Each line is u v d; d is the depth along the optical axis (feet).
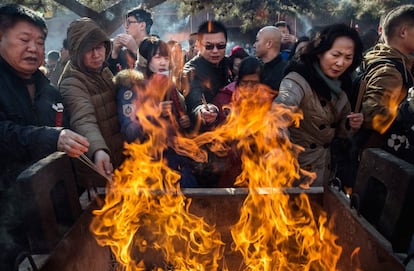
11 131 3.86
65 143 3.79
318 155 5.43
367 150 3.80
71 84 5.28
